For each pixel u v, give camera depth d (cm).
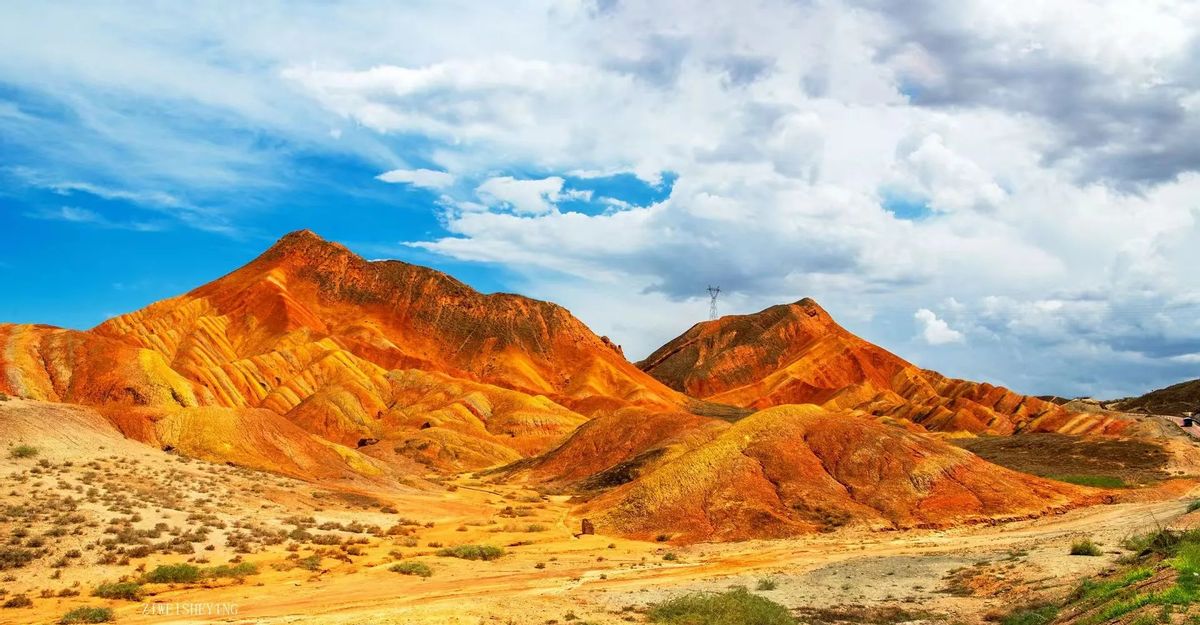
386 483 8331
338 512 6369
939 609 3597
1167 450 10644
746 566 4975
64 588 3672
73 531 4328
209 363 15938
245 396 15438
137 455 6309
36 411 6316
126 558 4138
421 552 5181
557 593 3981
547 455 11588
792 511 6644
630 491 7131
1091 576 3597
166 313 17538
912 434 7894
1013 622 3092
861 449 7394
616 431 11275
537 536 6197
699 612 3341
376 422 15012
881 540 6038
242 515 5516
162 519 4928
